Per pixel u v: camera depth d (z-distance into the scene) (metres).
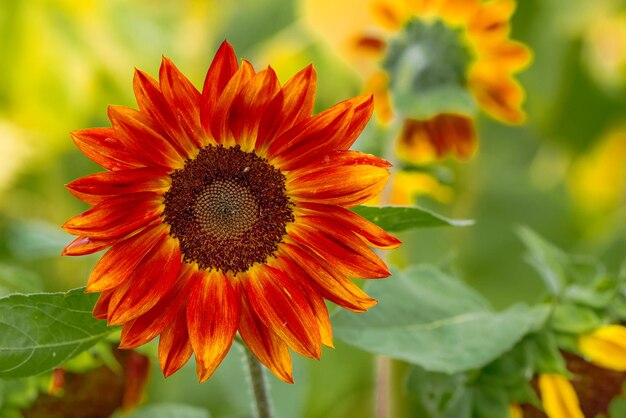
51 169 1.32
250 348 0.83
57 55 1.35
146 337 0.82
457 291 0.94
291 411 1.00
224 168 0.84
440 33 1.03
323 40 1.25
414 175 1.06
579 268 0.94
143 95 0.81
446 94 1.02
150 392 1.15
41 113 1.36
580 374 0.91
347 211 0.81
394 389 1.03
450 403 0.93
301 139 0.81
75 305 0.83
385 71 1.05
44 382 0.93
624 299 0.92
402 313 0.92
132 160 0.81
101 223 0.80
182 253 0.84
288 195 0.84
